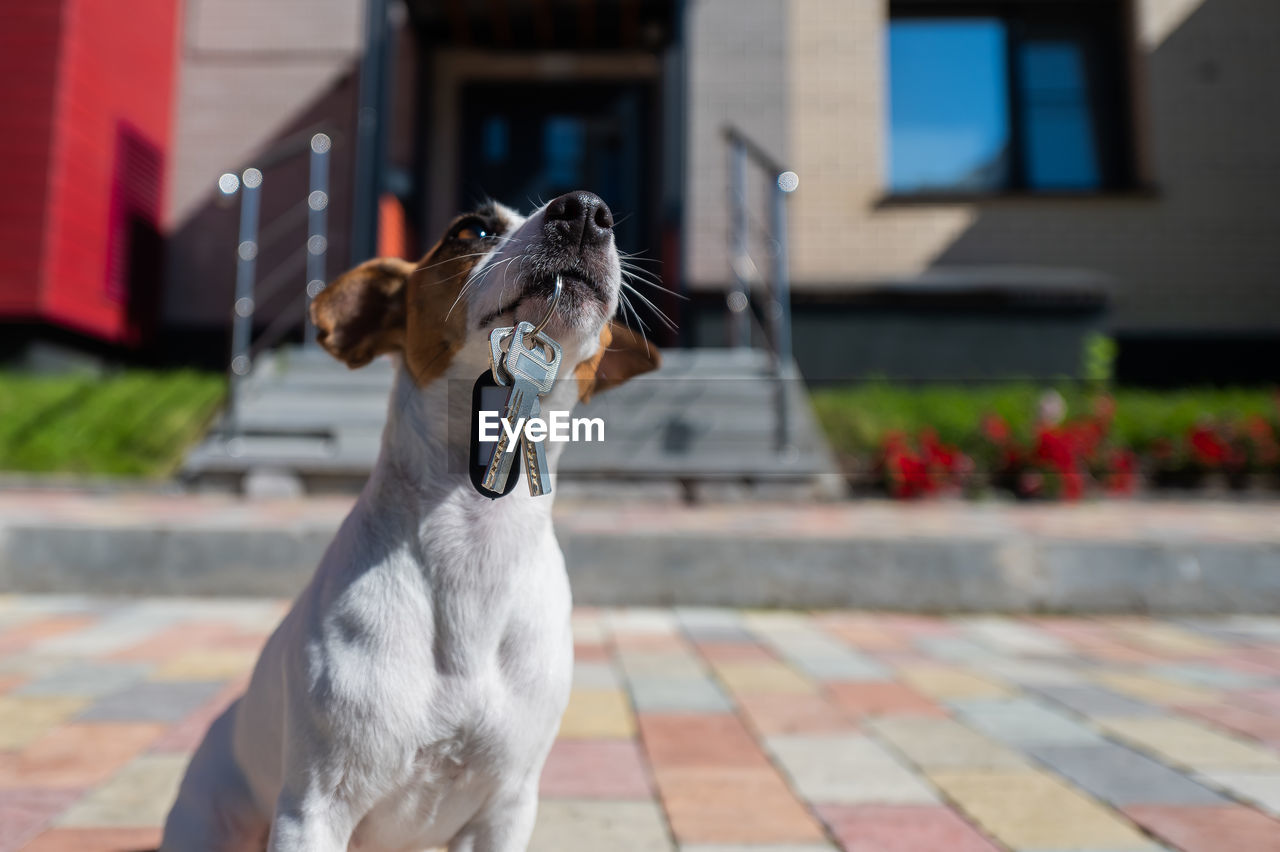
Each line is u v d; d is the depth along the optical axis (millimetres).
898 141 9891
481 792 1407
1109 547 4227
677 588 4160
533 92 9352
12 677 2938
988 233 9375
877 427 6617
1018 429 6613
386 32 8148
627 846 1847
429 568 1358
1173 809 2070
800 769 2295
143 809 1972
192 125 9547
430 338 1461
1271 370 9258
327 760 1276
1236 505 6195
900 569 4191
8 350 7930
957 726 2646
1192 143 9430
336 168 9383
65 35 8047
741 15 9211
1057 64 9898
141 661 3133
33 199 7918
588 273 1376
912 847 1865
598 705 2799
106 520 4301
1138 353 9273
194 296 9406
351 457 5766
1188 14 9531
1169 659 3480
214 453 5797
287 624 1427
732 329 8547
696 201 9031
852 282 8258
